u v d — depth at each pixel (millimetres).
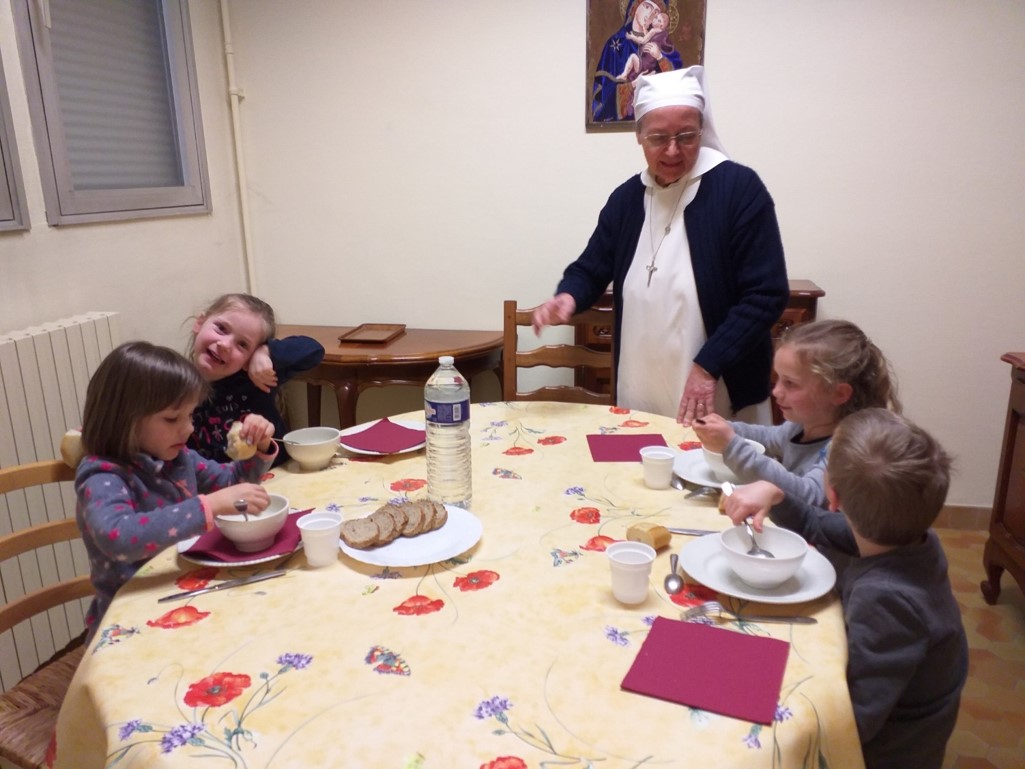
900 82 2590
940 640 1025
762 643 943
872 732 977
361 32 2865
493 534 1258
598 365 2166
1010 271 2680
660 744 778
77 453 1348
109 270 2393
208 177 2891
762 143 2705
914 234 2701
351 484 1472
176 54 2686
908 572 1044
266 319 1799
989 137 2588
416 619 1006
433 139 2916
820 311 2820
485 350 2771
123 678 887
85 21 2330
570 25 2719
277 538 1216
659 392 2129
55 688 1345
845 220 2727
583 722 810
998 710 1906
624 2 2648
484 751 767
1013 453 2262
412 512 1249
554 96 2791
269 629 986
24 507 1908
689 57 2654
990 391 2787
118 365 1241
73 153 2307
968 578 2525
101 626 1002
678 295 2020
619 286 2141
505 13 2752
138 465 1288
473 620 1004
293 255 3141
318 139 3002
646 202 2094
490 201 2934
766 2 2592
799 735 799
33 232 2090
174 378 1254
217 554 1148
